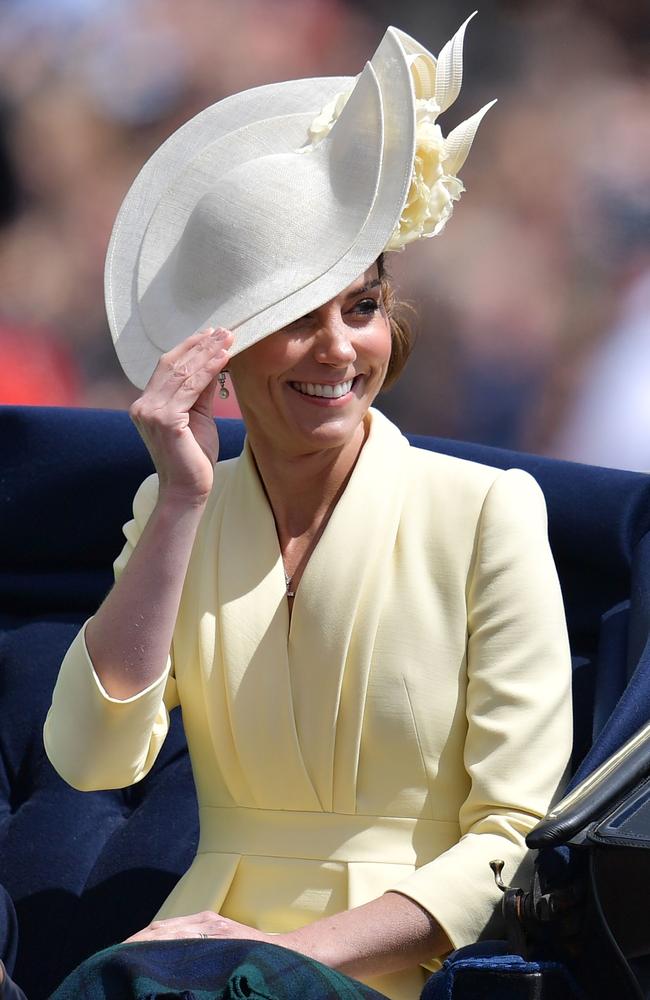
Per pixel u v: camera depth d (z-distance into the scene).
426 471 7.91
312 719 7.44
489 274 24.83
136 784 9.55
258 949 5.86
